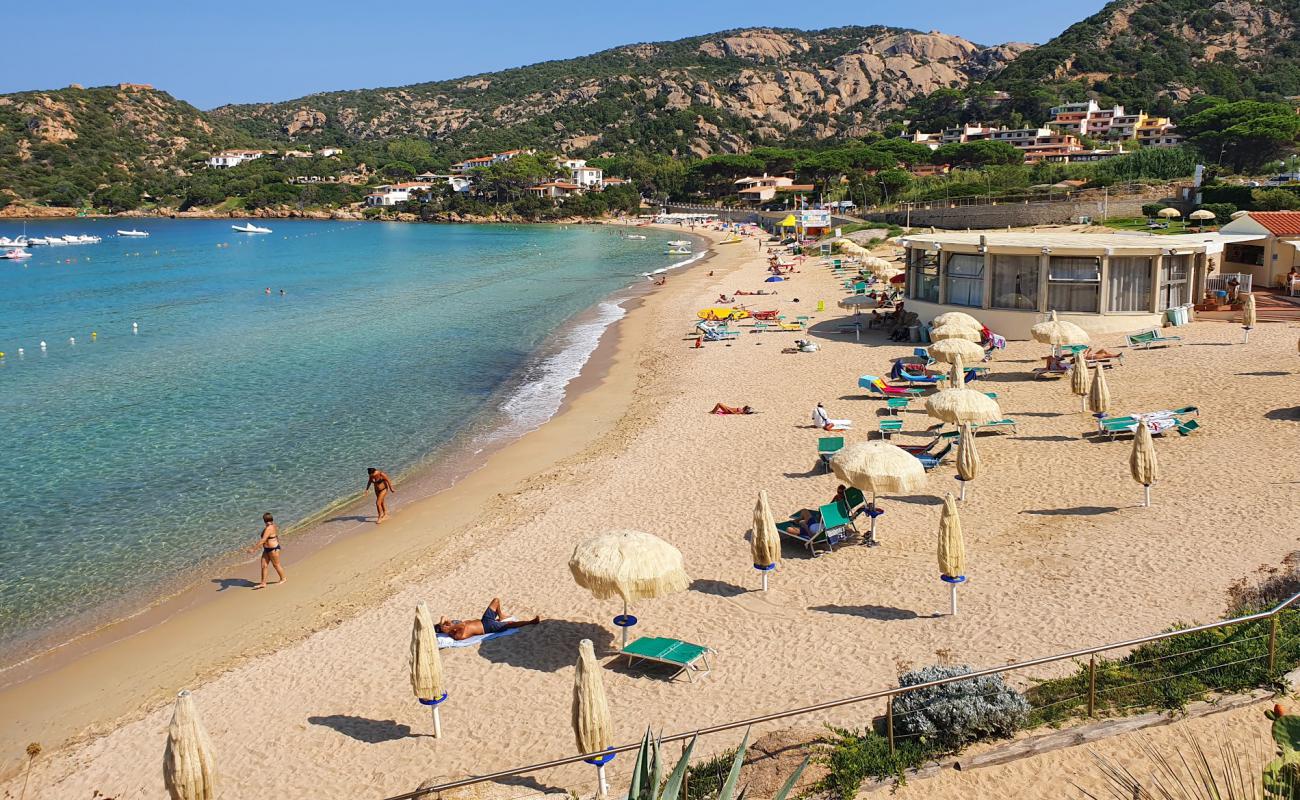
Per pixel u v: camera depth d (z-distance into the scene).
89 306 68.75
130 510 24.69
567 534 21.34
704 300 62.06
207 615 18.75
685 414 31.36
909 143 166.75
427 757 13.12
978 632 14.93
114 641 17.83
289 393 37.75
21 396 38.06
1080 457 23.27
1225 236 46.03
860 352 39.28
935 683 11.26
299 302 69.25
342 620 18.00
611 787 11.62
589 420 32.09
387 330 54.03
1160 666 12.64
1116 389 29.30
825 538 19.20
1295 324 36.47
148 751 14.12
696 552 19.52
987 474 22.67
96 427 32.91
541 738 13.33
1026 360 34.66
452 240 151.12
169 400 36.81
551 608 17.61
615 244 134.25
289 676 15.93
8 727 15.13
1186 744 10.97
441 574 19.77
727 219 166.75
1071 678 12.48
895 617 15.84
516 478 26.12
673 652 14.66
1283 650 12.52
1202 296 41.12
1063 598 15.78
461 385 38.84
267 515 19.91
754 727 12.76
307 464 28.36
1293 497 18.97
